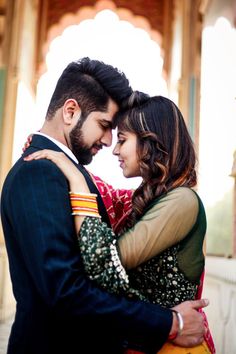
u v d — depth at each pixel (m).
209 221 4.77
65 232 1.10
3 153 5.97
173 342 1.16
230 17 3.94
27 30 6.73
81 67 1.31
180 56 6.41
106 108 1.32
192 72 6.12
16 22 6.29
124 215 1.44
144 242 1.17
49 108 1.36
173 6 7.64
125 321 1.10
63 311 1.05
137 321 1.10
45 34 7.71
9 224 1.21
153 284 1.24
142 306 1.12
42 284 1.05
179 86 6.16
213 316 3.86
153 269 1.23
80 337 1.17
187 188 1.27
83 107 1.30
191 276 1.24
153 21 7.75
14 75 6.18
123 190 1.60
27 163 1.16
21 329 1.16
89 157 1.37
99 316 1.08
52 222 1.08
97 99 1.30
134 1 7.78
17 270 1.19
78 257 1.13
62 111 1.32
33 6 7.18
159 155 1.31
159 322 1.12
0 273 5.75
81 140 1.32
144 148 1.31
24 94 6.66
